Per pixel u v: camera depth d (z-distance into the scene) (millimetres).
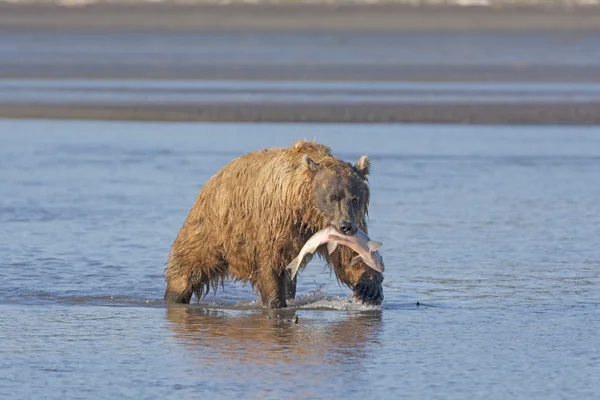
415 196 74188
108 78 179000
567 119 123875
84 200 71312
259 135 107562
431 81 177625
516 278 49875
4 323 41281
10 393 32250
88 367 34938
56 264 52969
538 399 31984
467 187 78188
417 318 42375
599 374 34469
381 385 33125
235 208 44375
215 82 172625
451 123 120312
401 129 114625
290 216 42969
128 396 31953
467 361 35906
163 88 159125
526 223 64250
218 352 36906
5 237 59188
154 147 98375
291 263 41938
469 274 50781
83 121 119938
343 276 44562
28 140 103875
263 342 38406
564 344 38188
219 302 46812
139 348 37406
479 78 184750
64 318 42312
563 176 83500
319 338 39094
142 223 63531
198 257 45688
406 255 55156
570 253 55656
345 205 41750
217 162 88938
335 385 33094
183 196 73188
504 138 107750
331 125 117375
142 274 51312
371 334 39688
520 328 40625
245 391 32406
